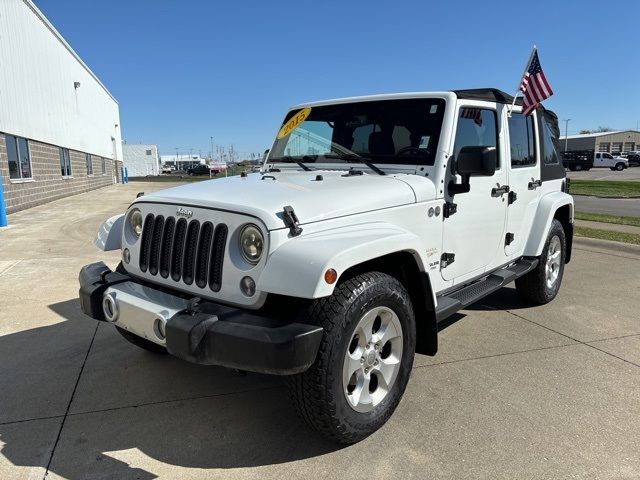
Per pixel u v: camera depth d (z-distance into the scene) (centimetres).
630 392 329
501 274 427
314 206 262
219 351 233
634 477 243
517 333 439
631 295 558
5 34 1429
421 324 318
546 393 328
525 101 429
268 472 249
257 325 232
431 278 325
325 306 243
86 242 920
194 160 10812
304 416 251
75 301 534
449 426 289
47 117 1877
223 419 299
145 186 3628
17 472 250
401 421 294
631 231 1017
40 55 1805
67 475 248
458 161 324
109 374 360
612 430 284
